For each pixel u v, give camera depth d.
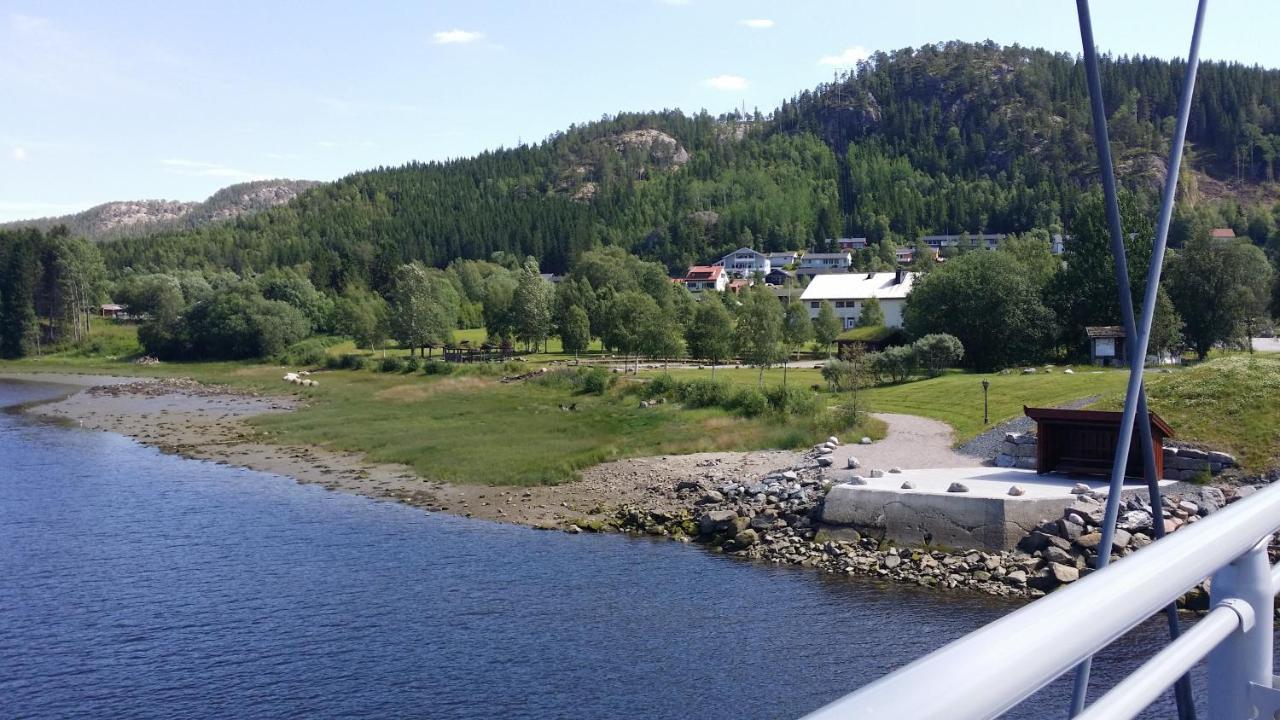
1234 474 29.11
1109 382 46.31
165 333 125.75
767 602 22.98
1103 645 1.78
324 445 50.22
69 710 17.33
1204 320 67.94
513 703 17.39
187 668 19.19
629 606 22.78
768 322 74.12
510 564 26.80
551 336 118.94
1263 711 2.36
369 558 27.45
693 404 54.25
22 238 142.88
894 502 27.36
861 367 61.50
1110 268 69.56
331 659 19.59
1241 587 2.44
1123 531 25.02
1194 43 3.24
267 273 172.00
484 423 54.69
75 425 62.97
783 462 37.62
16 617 22.28
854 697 1.37
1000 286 72.56
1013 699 1.52
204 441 53.50
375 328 124.75
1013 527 25.73
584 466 40.31
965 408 45.78
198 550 28.42
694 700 17.31
